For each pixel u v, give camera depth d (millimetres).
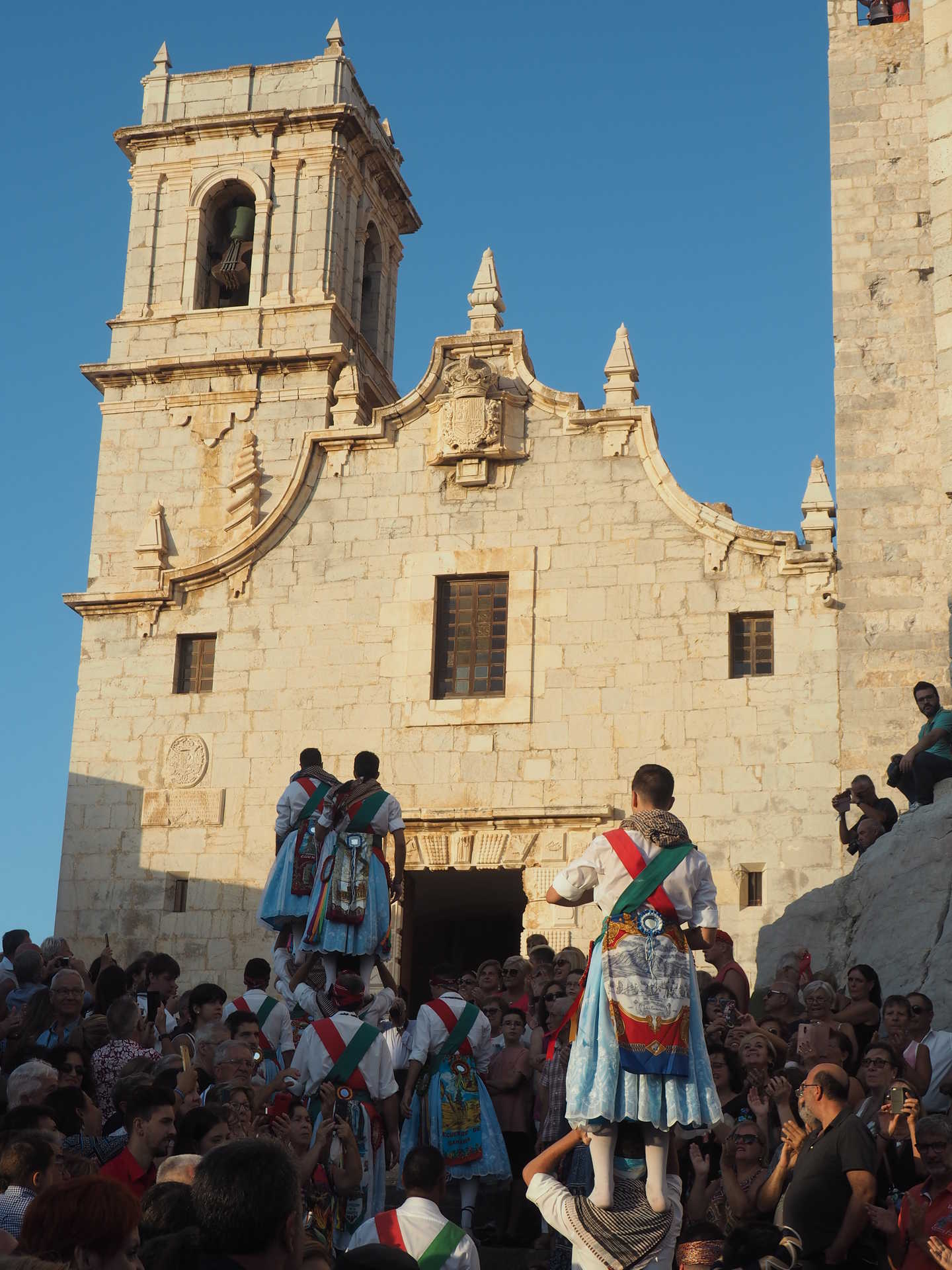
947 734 20781
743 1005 18484
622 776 28016
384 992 16938
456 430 30234
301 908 17672
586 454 29891
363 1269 7555
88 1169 10680
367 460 31062
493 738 28828
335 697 29891
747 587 28375
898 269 28688
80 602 31547
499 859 28141
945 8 18484
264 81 36375
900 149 29109
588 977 10336
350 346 35500
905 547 27766
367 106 37938
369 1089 14719
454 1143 15461
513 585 29547
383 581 30297
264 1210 6934
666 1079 10047
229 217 37000
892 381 28359
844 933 19188
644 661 28500
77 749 30844
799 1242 10586
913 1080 14133
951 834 18016
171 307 35281
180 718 30547
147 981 18578
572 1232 10047
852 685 27359
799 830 26875
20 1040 15297
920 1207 11039
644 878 10383
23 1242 7750
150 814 30125
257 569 31031
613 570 29156
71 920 29844
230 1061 14383
